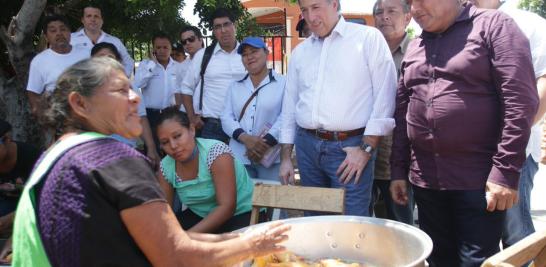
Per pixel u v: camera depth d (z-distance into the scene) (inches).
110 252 54.2
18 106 219.0
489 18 87.0
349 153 110.2
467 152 89.8
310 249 89.2
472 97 87.7
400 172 105.1
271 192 107.5
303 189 105.7
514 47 83.4
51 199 55.4
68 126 60.4
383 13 135.3
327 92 112.8
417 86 94.7
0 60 251.4
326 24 112.0
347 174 109.0
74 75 58.9
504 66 83.4
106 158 55.4
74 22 274.2
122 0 255.4
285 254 81.4
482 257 91.1
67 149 56.9
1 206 135.1
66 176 55.2
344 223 88.7
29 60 212.5
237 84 158.6
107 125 59.6
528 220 106.9
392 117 111.3
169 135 107.8
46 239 55.1
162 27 280.1
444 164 92.4
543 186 227.3
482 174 89.7
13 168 140.3
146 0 231.6
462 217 92.7
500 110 87.4
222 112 160.2
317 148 115.6
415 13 91.6
